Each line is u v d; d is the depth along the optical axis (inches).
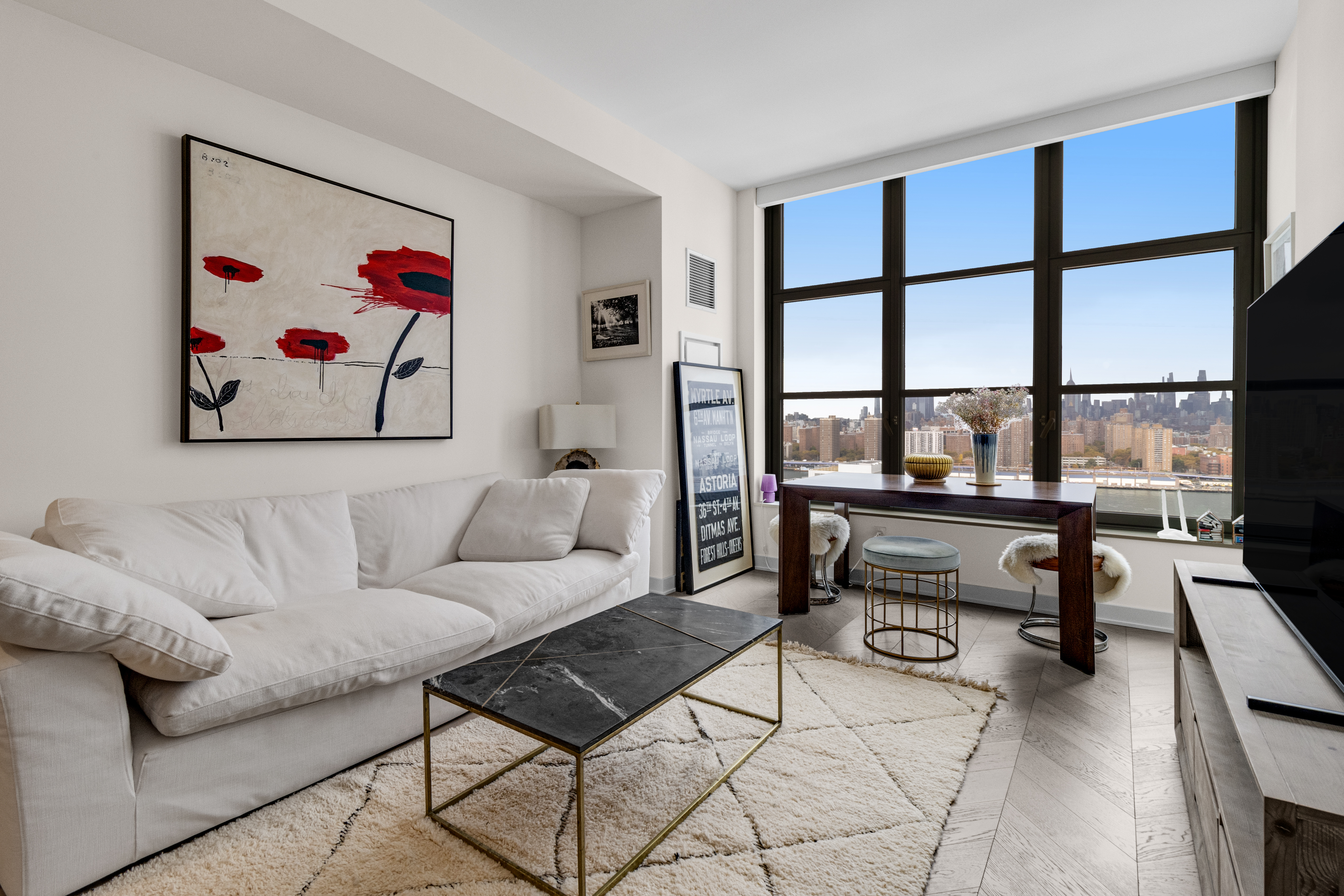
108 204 88.4
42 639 54.6
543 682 66.1
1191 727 67.7
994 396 121.3
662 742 83.1
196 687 63.3
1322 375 54.2
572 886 57.4
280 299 105.4
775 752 80.4
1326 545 52.6
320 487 113.2
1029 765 77.6
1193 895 56.2
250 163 101.3
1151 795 71.4
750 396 185.2
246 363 101.5
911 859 60.7
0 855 56.0
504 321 147.5
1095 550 109.8
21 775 54.3
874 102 134.4
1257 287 126.3
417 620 84.1
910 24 107.8
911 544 121.4
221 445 100.5
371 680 76.7
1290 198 110.6
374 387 119.0
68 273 85.1
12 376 81.0
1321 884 34.0
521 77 117.4
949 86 128.0
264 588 87.0
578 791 53.3
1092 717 89.7
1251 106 126.3
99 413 88.1
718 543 170.6
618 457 163.9
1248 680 50.3
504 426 147.6
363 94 104.4
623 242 161.2
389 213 121.2
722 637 79.2
